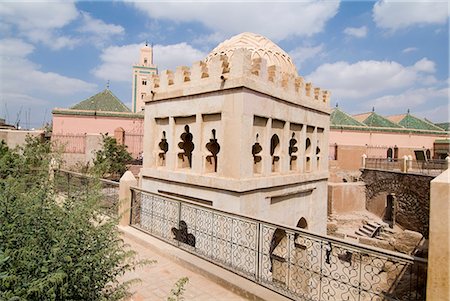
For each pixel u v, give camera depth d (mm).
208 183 7898
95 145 21578
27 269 2961
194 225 7527
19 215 3488
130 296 4785
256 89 7645
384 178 22797
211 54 10125
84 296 3314
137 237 7480
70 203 4113
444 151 33125
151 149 10016
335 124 32688
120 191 8336
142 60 58562
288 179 9078
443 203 3416
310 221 10781
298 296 4730
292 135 9734
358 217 22562
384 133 33031
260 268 5316
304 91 10133
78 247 3434
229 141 7559
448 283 3361
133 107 56188
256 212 7875
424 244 14930
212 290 5203
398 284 8477
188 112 8711
